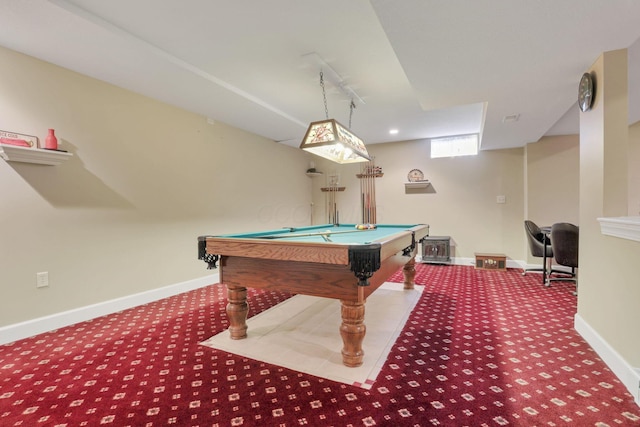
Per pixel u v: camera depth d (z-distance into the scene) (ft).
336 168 20.56
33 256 8.05
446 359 6.45
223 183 14.24
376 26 7.00
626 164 6.29
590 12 5.08
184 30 7.17
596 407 4.83
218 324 8.60
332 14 6.57
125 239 10.23
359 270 5.54
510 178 16.71
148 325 8.55
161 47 7.91
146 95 10.78
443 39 5.96
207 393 5.31
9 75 7.66
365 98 11.46
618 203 6.36
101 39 7.20
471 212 17.46
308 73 9.38
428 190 18.29
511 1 4.84
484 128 12.56
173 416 4.72
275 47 7.90
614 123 6.36
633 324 5.29
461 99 9.21
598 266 6.64
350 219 20.22
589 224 7.12
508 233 16.80
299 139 17.35
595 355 6.53
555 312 9.27
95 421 4.62
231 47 7.91
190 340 7.50
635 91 9.73
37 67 8.15
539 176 15.55
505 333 7.76
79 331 8.16
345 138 8.66
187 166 12.45
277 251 6.28
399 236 7.46
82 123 9.10
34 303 8.05
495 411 4.76
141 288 10.69
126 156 10.27
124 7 6.33
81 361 6.47
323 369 6.07
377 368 6.09
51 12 6.20
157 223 11.28
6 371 6.09
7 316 7.58
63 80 8.68
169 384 5.59
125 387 5.50
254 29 7.11
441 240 16.81
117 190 10.00
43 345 7.28
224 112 12.64
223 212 14.24
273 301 10.70
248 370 6.06
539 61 6.83
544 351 6.75
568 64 6.96
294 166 19.56
